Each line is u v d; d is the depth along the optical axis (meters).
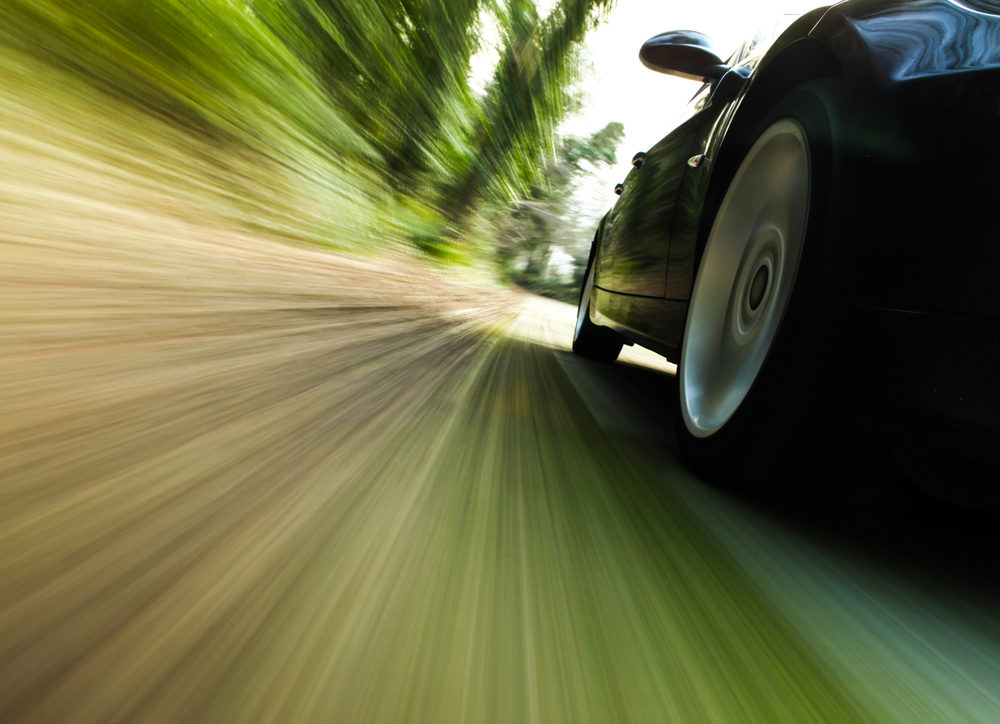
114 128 2.16
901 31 0.71
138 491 0.46
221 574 0.38
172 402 0.67
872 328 0.64
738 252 0.98
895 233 0.63
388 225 4.74
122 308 0.99
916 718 0.40
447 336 1.79
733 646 0.44
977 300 0.56
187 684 0.28
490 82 6.33
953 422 0.57
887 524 0.81
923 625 0.54
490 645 0.37
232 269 1.66
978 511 0.90
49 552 0.36
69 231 1.34
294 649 0.32
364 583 0.40
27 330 0.78
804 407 0.71
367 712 0.29
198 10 2.62
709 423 0.88
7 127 1.70
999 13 0.64
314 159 3.58
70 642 0.30
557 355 2.16
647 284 1.42
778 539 0.68
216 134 2.71
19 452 0.48
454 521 0.53
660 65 1.41
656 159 1.59
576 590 0.46
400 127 4.99
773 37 1.11
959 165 0.59
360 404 0.83
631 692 0.36
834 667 0.44
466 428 0.84
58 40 2.00
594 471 0.78
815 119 0.78
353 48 4.14
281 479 0.53
